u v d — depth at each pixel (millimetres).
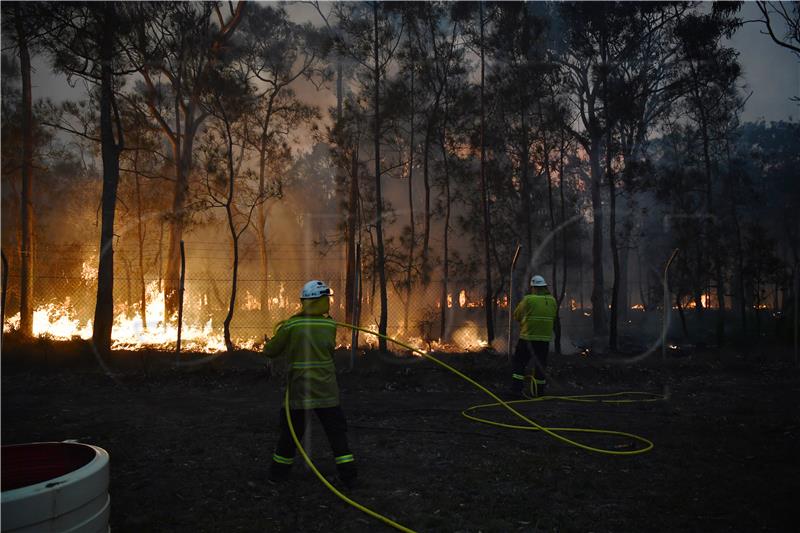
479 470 5859
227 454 6406
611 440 7172
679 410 9242
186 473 5727
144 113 26625
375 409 9023
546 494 5168
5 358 12570
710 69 22953
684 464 6086
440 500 5000
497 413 8859
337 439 5277
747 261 22031
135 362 13055
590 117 23281
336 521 4551
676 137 27656
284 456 5426
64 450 3734
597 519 4594
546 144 21969
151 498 5031
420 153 25547
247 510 4770
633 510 4789
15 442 6859
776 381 12375
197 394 10328
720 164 29062
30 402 9422
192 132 26922
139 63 17797
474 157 23234
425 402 9719
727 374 13133
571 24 22719
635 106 23094
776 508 4828
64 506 3100
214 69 19766
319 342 5336
